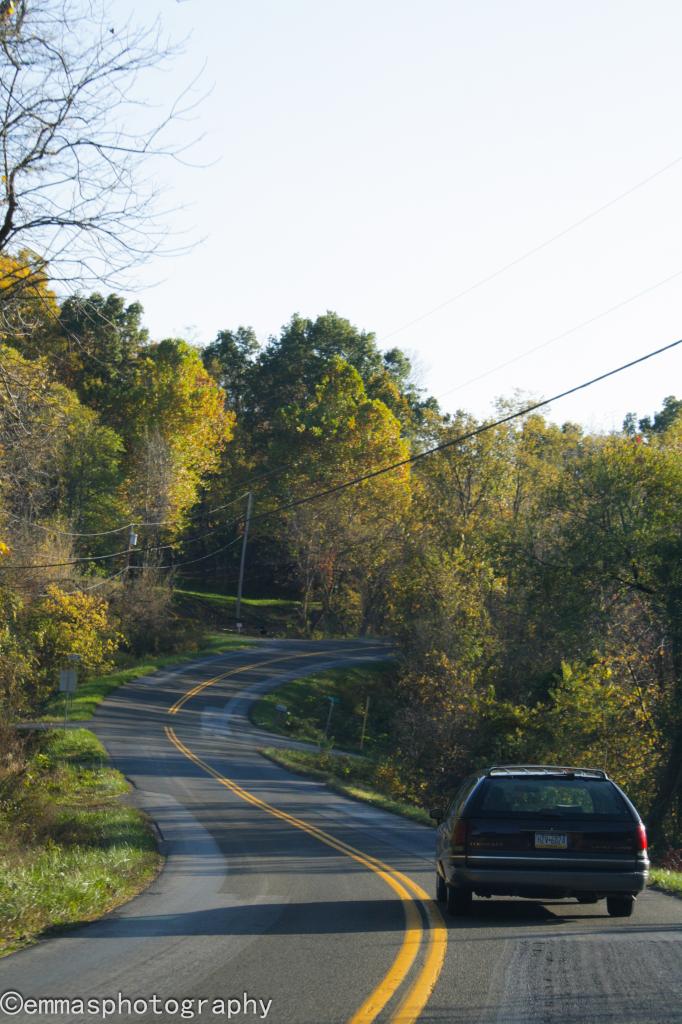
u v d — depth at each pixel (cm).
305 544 9306
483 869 974
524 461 7669
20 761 2330
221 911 1062
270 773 3897
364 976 704
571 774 1027
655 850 2914
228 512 10156
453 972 716
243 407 12312
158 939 859
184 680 6756
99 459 7256
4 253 1217
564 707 3672
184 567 10906
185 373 8656
